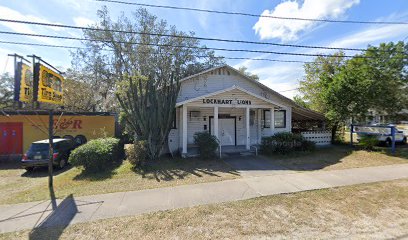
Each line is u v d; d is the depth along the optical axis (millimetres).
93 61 24297
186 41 24609
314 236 3881
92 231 4168
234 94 12109
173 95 11289
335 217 4598
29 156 9977
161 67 23719
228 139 14586
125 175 8336
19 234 4121
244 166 9430
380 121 17844
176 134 13109
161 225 4352
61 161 10797
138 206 5301
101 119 16281
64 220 4637
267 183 6949
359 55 14758
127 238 3926
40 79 7648
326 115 14555
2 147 14117
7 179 8977
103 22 23297
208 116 14133
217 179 7508
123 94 12703
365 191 6121
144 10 24031
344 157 11094
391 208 5020
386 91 13508
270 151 11883
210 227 4246
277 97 15008
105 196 6066
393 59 13688
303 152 12180
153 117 10945
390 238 3816
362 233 3971
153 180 7570
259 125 15016
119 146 11930
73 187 7043
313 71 21062
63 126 15438
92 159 8719
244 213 4820
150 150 10883
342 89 13438
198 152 11586
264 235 3932
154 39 24344
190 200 5621
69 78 23922
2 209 5328
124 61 24641
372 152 12086
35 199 5984
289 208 5062
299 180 7238
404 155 11227
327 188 6398
